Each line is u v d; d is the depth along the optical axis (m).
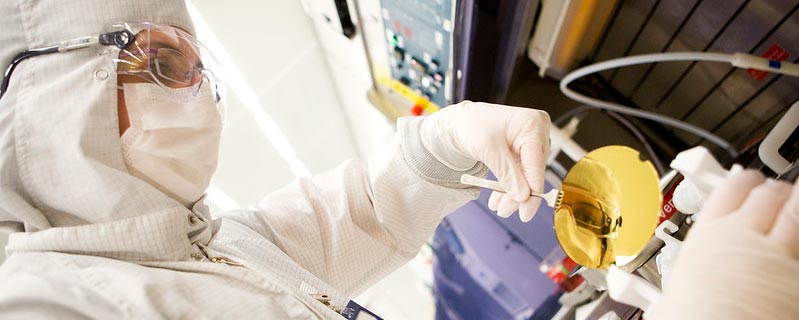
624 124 1.23
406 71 1.37
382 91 1.59
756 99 0.92
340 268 0.94
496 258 1.70
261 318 0.59
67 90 0.55
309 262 0.91
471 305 2.00
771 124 0.92
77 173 0.54
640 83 1.17
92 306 0.52
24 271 0.53
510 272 1.66
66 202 0.56
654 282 0.58
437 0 0.97
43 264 0.54
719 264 0.35
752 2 0.78
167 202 0.61
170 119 0.64
